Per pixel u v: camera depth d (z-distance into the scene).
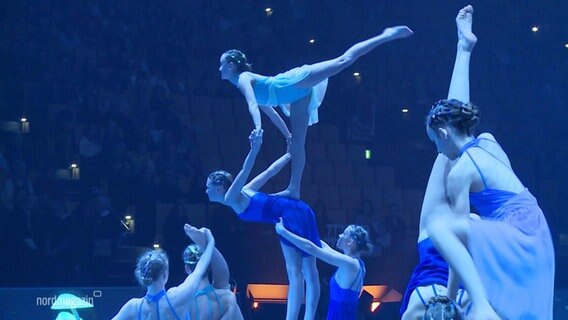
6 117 12.56
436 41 16.48
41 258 10.87
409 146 14.82
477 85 15.82
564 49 16.67
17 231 10.88
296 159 5.59
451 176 3.22
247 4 15.88
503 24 16.67
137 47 14.55
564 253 14.05
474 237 3.06
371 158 14.58
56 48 13.62
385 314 10.55
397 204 14.18
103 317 8.45
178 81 14.38
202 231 5.05
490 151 3.33
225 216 11.88
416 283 3.86
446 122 3.31
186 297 4.69
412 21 16.47
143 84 13.59
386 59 15.78
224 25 15.44
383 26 16.31
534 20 16.84
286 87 5.16
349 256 5.84
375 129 14.78
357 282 5.69
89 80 13.38
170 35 14.88
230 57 5.27
